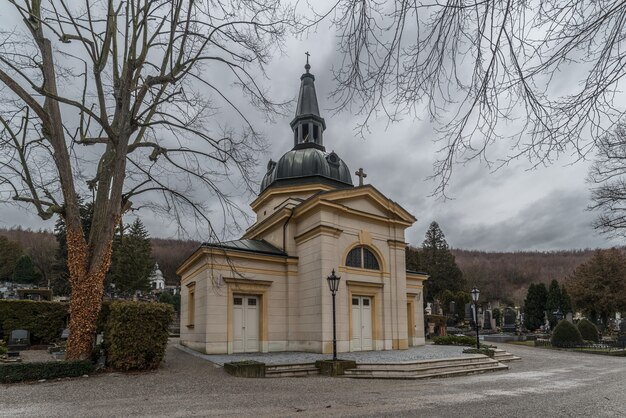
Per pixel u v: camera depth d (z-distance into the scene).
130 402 9.95
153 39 15.59
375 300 23.12
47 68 14.91
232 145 14.74
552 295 48.69
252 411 8.99
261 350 21.36
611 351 27.09
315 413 8.80
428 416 8.56
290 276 22.78
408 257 57.53
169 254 82.75
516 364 20.48
